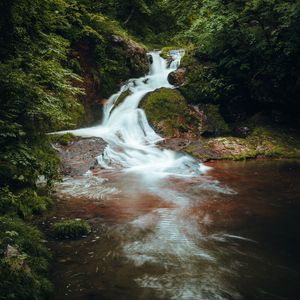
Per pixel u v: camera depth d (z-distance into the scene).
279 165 11.96
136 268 5.43
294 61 14.73
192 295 4.77
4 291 4.27
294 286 4.99
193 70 16.86
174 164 11.70
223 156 12.72
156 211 7.79
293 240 6.41
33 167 7.45
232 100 16.33
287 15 13.42
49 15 9.65
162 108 15.28
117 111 15.02
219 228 6.92
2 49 7.79
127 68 17.06
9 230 5.62
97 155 11.33
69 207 7.90
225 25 15.14
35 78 7.91
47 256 5.61
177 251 5.98
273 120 15.47
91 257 5.75
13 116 6.88
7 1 7.50
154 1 23.52
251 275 5.26
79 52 14.91
